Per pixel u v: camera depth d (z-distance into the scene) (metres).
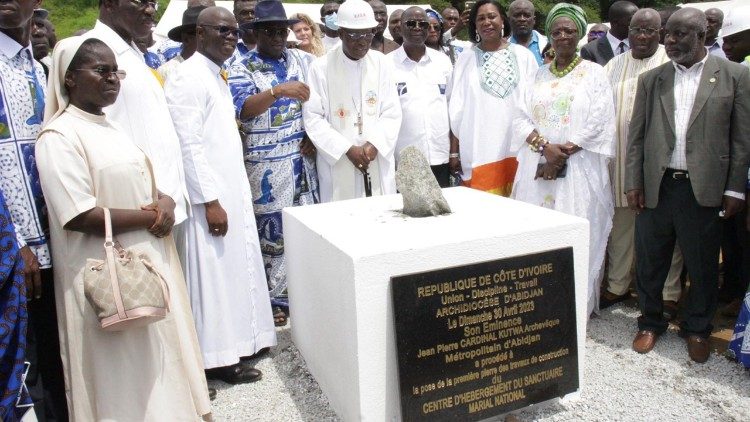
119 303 2.35
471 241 2.90
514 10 5.49
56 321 2.90
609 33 5.66
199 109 3.47
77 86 2.55
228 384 3.64
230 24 3.54
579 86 4.11
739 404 3.25
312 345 3.56
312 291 3.41
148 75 3.17
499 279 2.96
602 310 4.68
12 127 2.58
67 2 28.84
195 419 2.83
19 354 2.35
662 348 3.94
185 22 4.53
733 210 3.58
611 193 4.26
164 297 2.51
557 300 3.12
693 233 3.70
